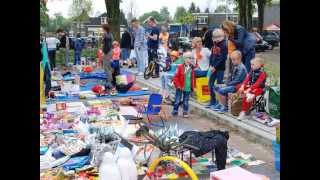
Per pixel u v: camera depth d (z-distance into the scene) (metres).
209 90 10.62
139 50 16.02
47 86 11.45
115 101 11.22
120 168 5.15
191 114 10.52
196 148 6.11
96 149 6.42
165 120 9.89
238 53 9.84
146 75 15.46
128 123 8.83
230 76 10.49
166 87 12.05
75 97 11.74
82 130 7.78
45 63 11.33
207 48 11.59
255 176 5.04
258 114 9.34
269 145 7.84
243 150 7.64
